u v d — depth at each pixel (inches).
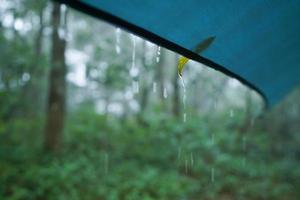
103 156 348.5
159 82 506.0
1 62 308.2
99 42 407.8
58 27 331.9
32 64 313.0
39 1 323.3
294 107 559.8
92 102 639.1
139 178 306.2
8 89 309.1
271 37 108.3
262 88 173.3
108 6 56.6
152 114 456.1
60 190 251.0
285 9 92.3
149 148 388.5
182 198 289.3
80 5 54.5
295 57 143.8
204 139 400.2
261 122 526.6
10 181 257.1
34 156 308.5
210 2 71.1
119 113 627.8
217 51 93.0
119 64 387.5
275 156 500.4
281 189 344.2
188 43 76.9
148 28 67.2
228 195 327.0
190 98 569.6
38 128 386.6
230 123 491.5
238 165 387.9
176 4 65.2
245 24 89.4
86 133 395.5
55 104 334.6
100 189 269.1
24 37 377.1
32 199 237.6
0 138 341.7
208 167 372.8
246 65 121.8
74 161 310.0
